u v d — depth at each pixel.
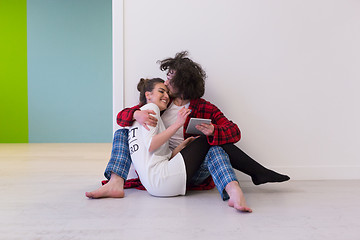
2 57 4.56
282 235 1.06
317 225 1.15
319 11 1.95
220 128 1.52
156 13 1.89
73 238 1.02
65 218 1.22
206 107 1.69
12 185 1.80
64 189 1.71
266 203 1.44
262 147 1.95
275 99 1.95
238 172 1.93
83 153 3.31
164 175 1.48
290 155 1.97
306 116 1.97
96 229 1.10
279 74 1.95
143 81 1.79
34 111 4.63
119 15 1.87
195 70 1.63
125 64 1.89
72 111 4.66
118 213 1.28
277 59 1.94
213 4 1.91
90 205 1.39
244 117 1.94
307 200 1.49
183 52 1.74
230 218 1.22
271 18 1.93
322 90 1.97
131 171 1.89
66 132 4.68
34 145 4.20
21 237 1.03
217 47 1.92
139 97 1.84
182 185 1.50
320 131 1.98
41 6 4.57
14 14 4.54
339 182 1.89
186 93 1.62
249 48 1.93
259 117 1.95
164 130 1.59
